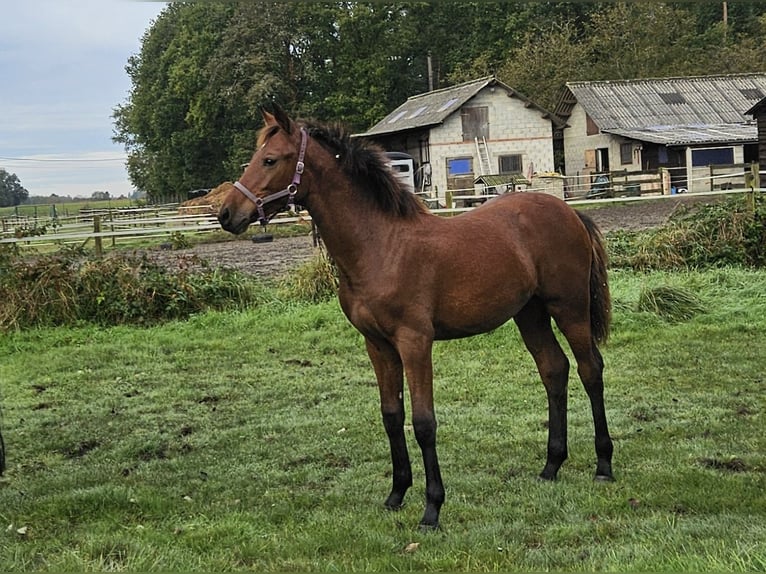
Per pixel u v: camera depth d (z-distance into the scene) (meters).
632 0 45.91
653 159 33.59
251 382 8.22
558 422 5.18
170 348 9.83
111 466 5.78
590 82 38.25
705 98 37.62
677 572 3.58
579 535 4.23
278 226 24.50
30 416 7.19
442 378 8.03
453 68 49.50
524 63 43.38
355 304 4.45
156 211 31.91
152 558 4.07
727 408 6.62
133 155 61.69
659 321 9.92
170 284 11.47
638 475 5.15
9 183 86.31
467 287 4.53
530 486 5.04
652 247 12.52
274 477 5.42
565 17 49.75
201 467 5.69
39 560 4.13
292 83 45.81
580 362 5.18
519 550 4.07
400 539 4.30
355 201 4.40
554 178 30.61
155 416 7.10
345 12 45.56
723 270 11.70
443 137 34.44
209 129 48.78
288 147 4.35
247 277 12.55
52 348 9.98
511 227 4.87
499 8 49.78
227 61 44.75
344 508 4.80
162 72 54.00
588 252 5.20
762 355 8.38
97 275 11.32
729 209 12.88
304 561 4.04
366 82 46.06
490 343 9.39
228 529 4.46
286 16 45.06
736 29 51.84
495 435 6.16
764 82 38.91
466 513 4.64
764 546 3.82
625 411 6.64
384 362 4.62
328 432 6.42
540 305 5.16
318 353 9.44
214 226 16.98
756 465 5.25
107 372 8.82
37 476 5.63
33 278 11.18
